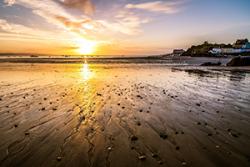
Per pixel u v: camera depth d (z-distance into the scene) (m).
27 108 9.92
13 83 18.33
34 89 15.35
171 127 7.56
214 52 138.25
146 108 10.10
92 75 25.95
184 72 30.59
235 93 13.98
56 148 5.85
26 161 5.14
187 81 20.36
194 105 10.71
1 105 10.47
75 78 22.58
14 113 9.09
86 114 9.04
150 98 12.40
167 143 6.21
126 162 5.12
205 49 160.38
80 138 6.54
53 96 12.83
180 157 5.36
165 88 16.19
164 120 8.33
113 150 5.76
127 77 23.92
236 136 6.68
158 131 7.17
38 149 5.78
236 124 7.84
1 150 5.71
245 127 7.52
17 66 40.38
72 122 8.01
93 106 10.41
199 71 32.25
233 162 5.10
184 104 10.92
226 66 44.06
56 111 9.45
